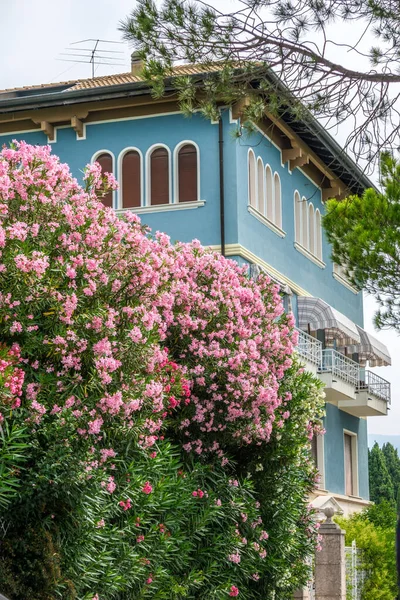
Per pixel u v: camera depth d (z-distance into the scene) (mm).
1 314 12055
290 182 33062
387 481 66000
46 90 33062
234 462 17750
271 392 17359
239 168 28469
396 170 16312
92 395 12734
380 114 13688
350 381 35094
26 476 12258
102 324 12844
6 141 30047
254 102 14016
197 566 15992
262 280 18891
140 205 29016
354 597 27844
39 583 12305
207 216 28344
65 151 29609
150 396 13688
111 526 14000
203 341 16875
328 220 17812
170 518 14859
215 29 13422
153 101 28547
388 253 16875
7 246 12109
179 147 28797
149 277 13844
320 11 13211
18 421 12062
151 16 13492
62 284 12734
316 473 20281
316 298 33344
